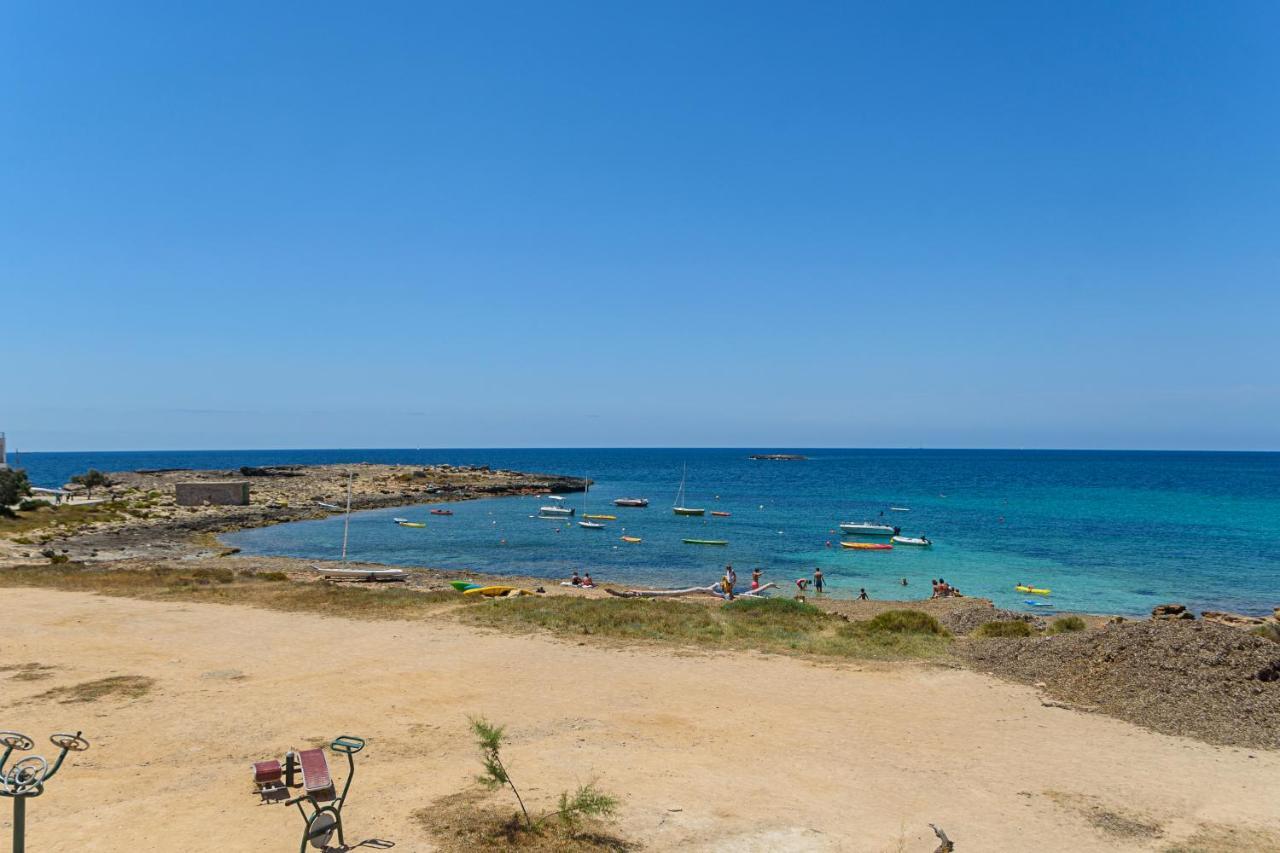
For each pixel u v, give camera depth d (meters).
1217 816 11.54
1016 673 20.05
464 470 139.50
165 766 12.27
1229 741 15.01
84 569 38.22
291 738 13.80
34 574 34.81
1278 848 10.53
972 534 73.31
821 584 45.81
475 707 16.08
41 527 59.66
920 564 56.28
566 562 56.66
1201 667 17.97
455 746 13.62
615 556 59.59
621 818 10.61
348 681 17.84
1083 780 12.85
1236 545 65.19
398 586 43.00
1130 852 10.27
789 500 116.06
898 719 16.00
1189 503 108.19
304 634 22.94
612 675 18.94
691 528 78.25
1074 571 53.22
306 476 127.00
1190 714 16.25
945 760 13.65
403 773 12.14
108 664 18.83
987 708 17.00
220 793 11.15
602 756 13.22
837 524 82.19
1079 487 147.25
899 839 10.34
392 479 121.25
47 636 21.75
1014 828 10.89
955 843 10.29
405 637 22.75
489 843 9.60
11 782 8.16
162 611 26.11
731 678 18.94
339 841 9.38
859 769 13.05
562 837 9.86
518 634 23.42
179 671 18.38
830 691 18.00
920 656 21.73
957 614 30.56
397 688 17.36
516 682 18.11
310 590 31.09
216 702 15.94
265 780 10.93
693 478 183.38
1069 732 15.45
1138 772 13.30
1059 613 40.31
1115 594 45.66
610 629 24.20
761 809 11.16
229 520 75.50
